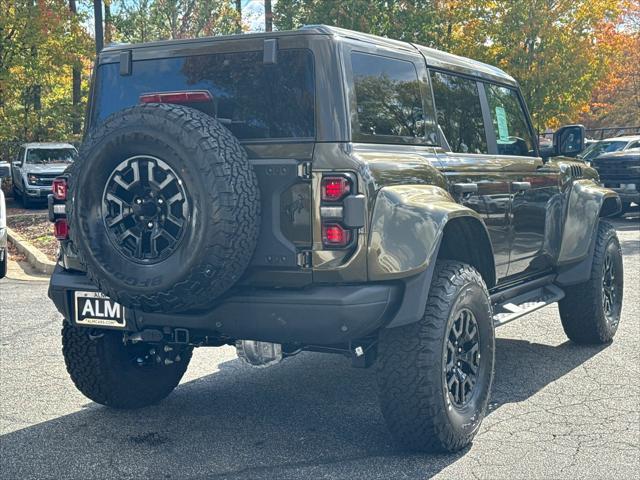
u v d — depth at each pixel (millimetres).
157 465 4242
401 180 4207
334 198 3891
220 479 4039
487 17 26266
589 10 25688
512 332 7426
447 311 4246
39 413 5141
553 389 5586
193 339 4566
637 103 47469
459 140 5211
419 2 26453
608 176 18469
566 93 26469
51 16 24906
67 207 4086
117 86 4730
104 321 4426
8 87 25953
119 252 3973
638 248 13203
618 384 5699
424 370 4145
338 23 26047
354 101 4133
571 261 6402
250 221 3885
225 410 5191
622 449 4410
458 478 4020
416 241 4070
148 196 3918
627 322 7734
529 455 4336
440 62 5129
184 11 29453
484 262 5098
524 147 6207
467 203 4910
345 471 4129
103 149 3939
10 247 14266
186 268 3803
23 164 22641
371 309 3939
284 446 4516
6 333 7449
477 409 4543
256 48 4266
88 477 4078
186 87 4461
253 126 4188
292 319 3939
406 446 4348
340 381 5863
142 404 5238
